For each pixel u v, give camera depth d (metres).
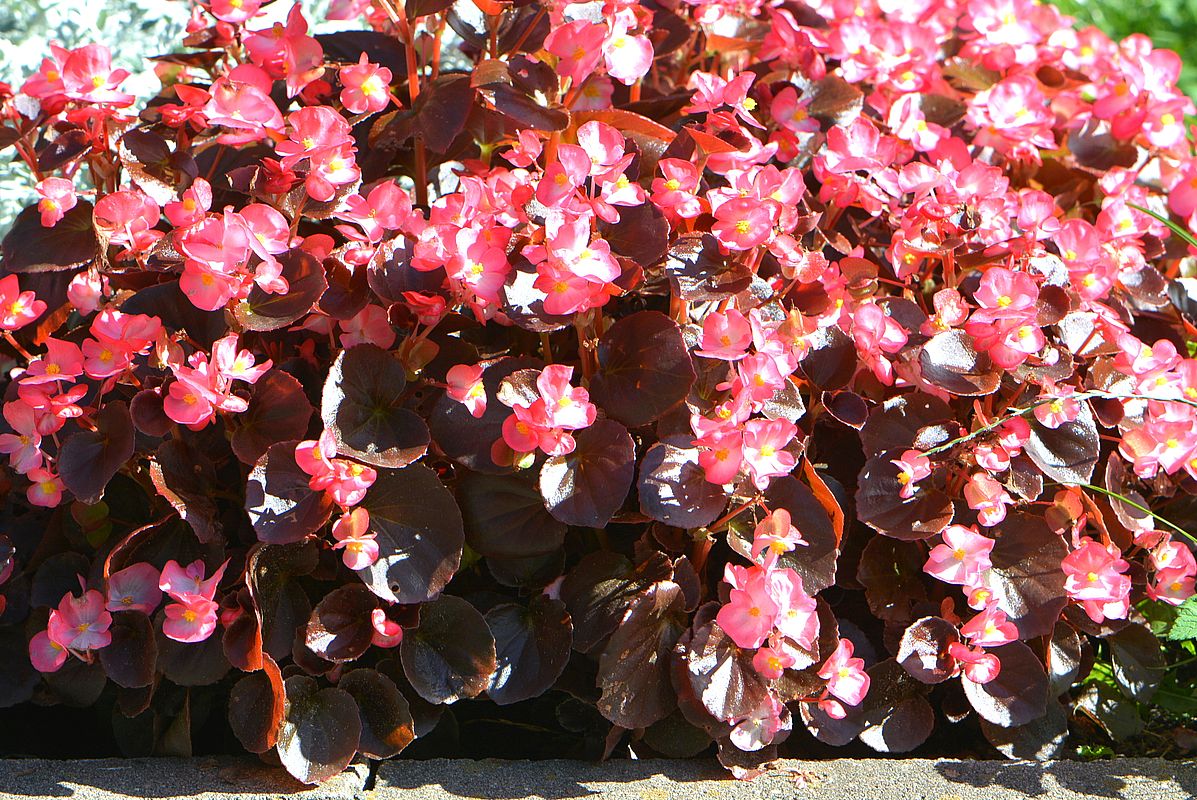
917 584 1.49
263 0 1.51
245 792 1.40
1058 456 1.49
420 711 1.45
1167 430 1.50
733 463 1.40
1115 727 1.55
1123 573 1.52
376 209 1.45
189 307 1.44
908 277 1.55
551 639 1.45
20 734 1.53
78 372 1.42
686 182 1.46
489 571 1.49
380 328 1.45
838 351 1.48
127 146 1.49
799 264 1.46
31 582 1.48
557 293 1.39
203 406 1.37
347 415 1.41
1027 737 1.49
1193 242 1.55
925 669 1.45
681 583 1.45
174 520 1.44
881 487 1.46
